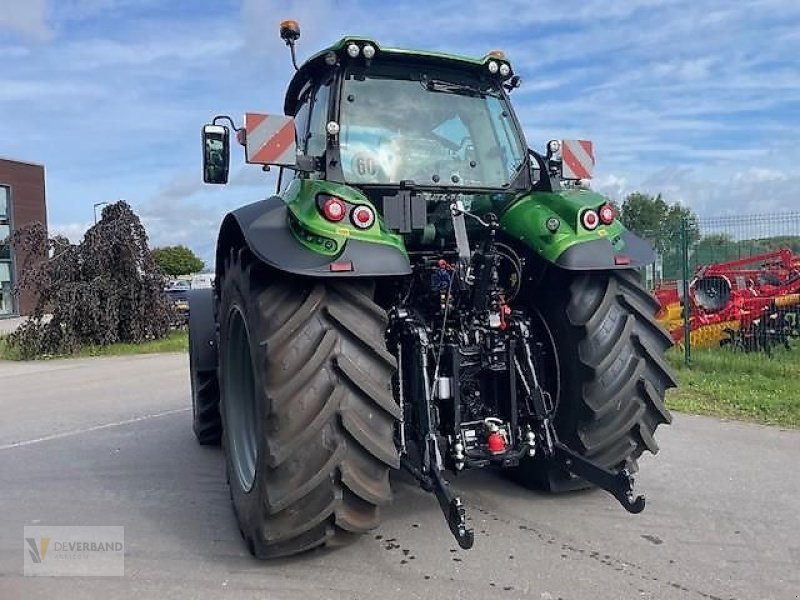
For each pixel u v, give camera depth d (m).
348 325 3.05
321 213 3.00
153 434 6.24
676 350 9.48
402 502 4.05
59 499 4.42
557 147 3.93
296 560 3.33
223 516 4.05
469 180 3.90
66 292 15.21
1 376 11.65
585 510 3.88
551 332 3.80
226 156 4.05
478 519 3.77
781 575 3.05
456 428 3.40
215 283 4.48
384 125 3.76
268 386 3.02
